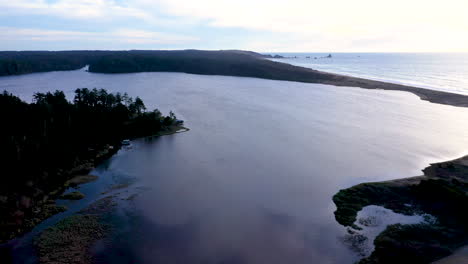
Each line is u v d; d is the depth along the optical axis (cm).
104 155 7300
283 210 4956
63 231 4306
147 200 5222
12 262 3719
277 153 7456
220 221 4634
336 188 5709
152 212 4853
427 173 6234
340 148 7844
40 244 4022
